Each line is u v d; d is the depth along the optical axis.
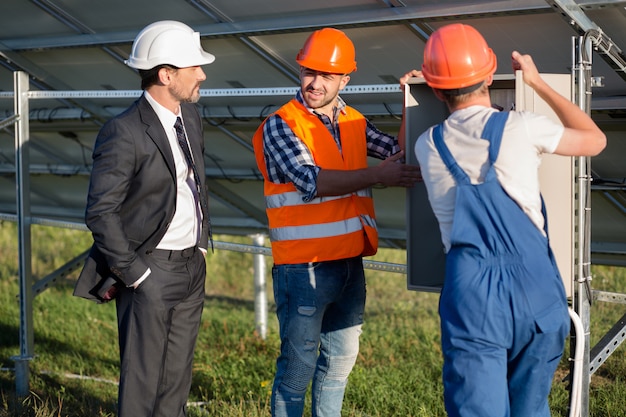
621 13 3.78
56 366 6.71
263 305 7.35
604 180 4.75
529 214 3.18
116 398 5.86
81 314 8.48
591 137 3.19
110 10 5.29
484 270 3.18
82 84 6.34
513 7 3.93
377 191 5.91
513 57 3.36
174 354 4.23
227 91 4.83
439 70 3.26
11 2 5.51
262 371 6.39
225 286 10.29
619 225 5.25
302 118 4.10
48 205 8.59
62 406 5.65
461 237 3.19
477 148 3.19
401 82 3.91
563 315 3.22
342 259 4.15
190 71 4.04
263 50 5.09
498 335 3.16
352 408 5.46
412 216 3.97
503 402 3.16
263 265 7.38
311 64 3.97
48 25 5.70
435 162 3.27
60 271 6.34
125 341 4.05
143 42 4.02
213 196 7.04
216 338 7.45
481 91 3.29
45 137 7.20
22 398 5.78
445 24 4.30
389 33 4.54
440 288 3.89
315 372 4.42
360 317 4.30
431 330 7.26
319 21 4.61
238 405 5.48
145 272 3.96
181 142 4.11
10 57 6.06
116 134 3.90
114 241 3.87
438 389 5.68
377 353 6.70
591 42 3.67
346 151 4.16
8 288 9.77
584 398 3.78
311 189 3.92
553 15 3.95
